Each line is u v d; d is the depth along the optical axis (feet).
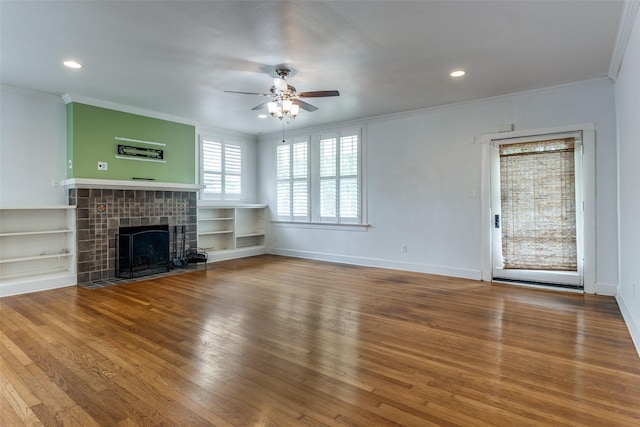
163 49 10.97
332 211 21.89
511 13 8.84
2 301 13.19
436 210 18.01
